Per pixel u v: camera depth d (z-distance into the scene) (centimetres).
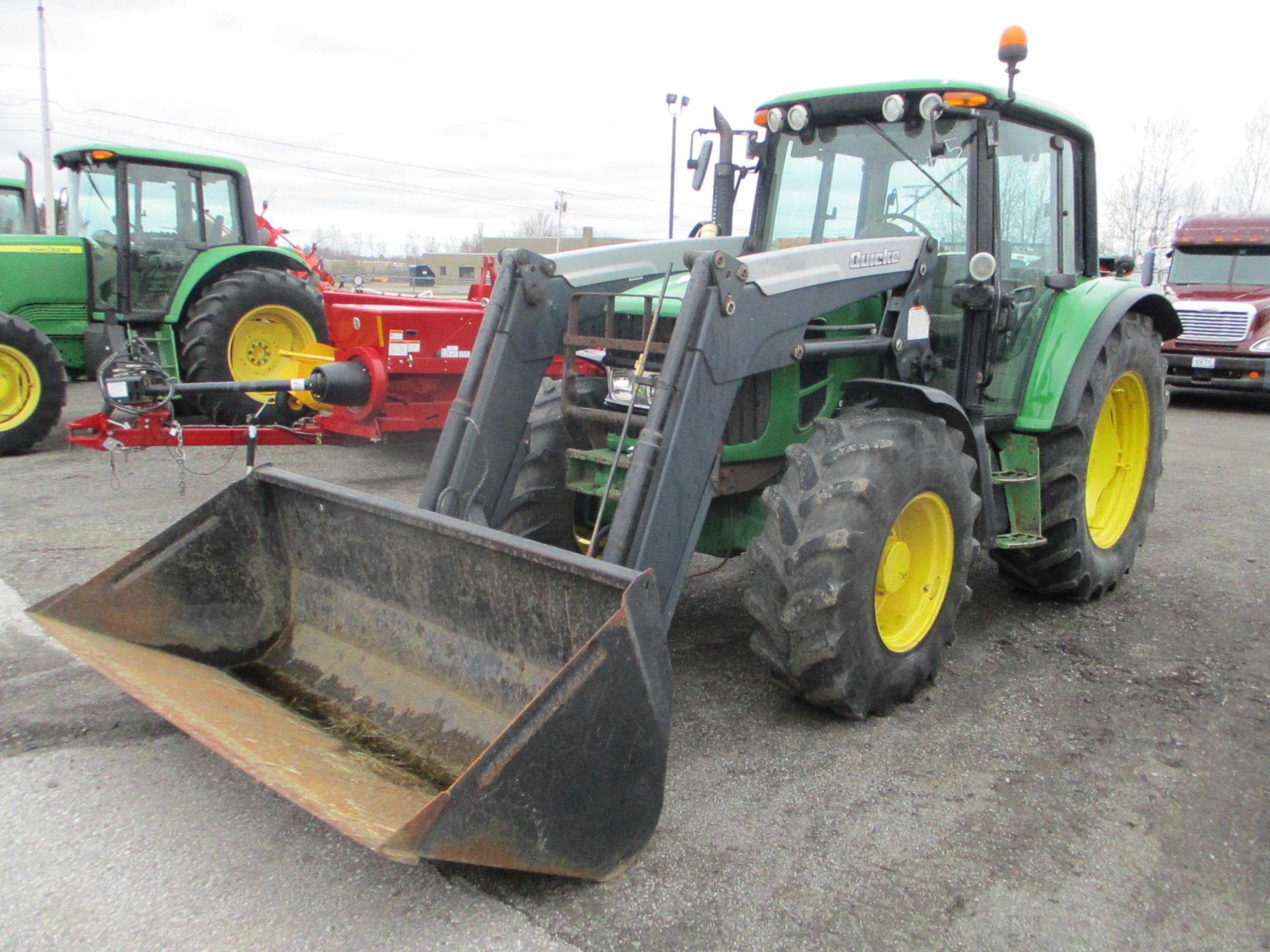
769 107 436
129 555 320
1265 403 1248
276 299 829
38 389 759
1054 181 448
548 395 416
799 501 326
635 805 252
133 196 810
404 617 317
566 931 235
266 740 269
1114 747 332
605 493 333
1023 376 430
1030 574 462
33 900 243
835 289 356
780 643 324
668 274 332
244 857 262
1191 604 476
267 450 822
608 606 261
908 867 263
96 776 300
